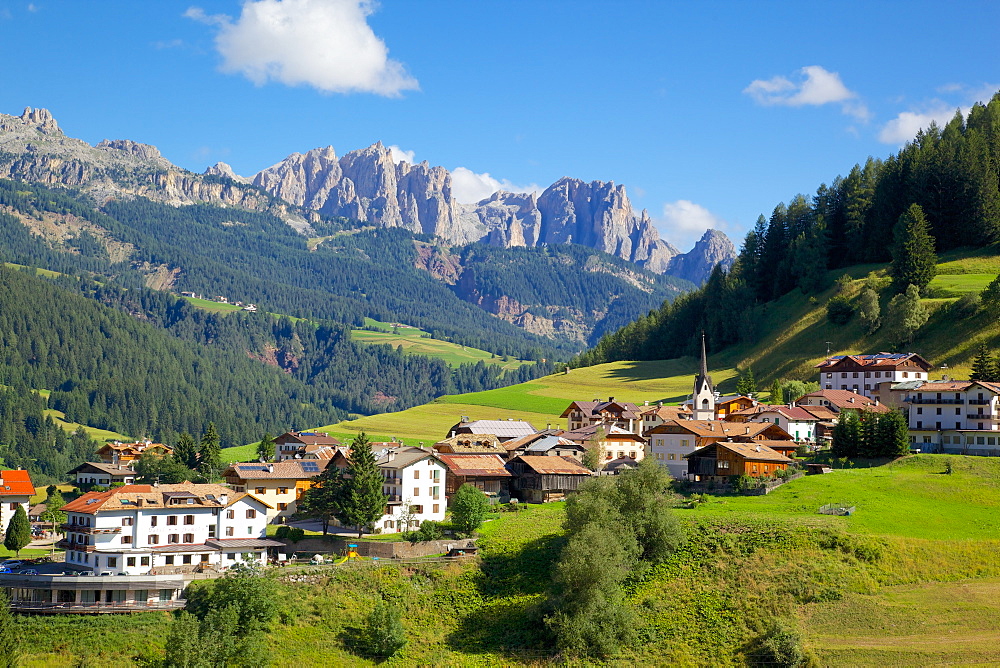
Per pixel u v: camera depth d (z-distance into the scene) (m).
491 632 123.44
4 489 186.88
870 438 179.38
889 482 161.00
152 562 133.62
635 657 115.56
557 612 119.31
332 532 154.75
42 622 117.19
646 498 136.00
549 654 117.00
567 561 123.19
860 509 146.25
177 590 124.44
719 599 123.44
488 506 158.75
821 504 150.38
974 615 117.06
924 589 123.38
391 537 150.75
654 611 122.88
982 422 191.62
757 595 123.06
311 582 128.62
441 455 181.12
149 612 120.50
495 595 130.88
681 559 132.88
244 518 145.38
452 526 151.88
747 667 111.12
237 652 112.25
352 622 123.12
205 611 119.31
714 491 167.25
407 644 120.62
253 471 170.62
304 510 157.62
